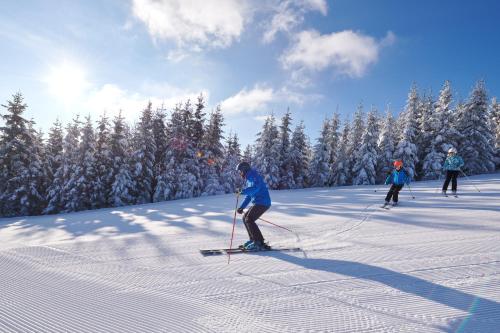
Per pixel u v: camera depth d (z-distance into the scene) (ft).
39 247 22.94
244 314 11.76
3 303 12.78
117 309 12.29
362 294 13.38
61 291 14.24
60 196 89.76
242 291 14.11
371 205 39.91
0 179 84.58
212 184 106.11
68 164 91.71
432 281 14.42
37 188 90.94
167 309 12.30
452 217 29.45
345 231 26.12
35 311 12.05
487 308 11.72
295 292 13.85
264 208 21.33
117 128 96.94
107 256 20.38
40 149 98.68
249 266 17.78
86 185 88.94
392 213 33.30
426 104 120.26
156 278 16.07
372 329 10.45
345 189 70.38
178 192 99.55
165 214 42.91
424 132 116.78
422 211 33.50
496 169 120.16
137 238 25.85
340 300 12.87
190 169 105.91
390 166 113.91
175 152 104.73
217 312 11.95
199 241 24.54
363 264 17.28
